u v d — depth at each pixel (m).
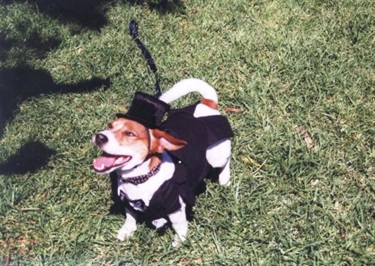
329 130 2.34
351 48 2.75
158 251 1.92
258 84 2.55
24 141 2.33
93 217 2.03
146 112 1.66
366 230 1.95
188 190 1.78
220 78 2.58
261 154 2.23
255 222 1.99
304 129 2.36
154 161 1.69
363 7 3.02
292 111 2.41
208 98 1.99
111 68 2.68
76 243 1.93
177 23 2.97
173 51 2.77
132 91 2.55
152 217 1.79
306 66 2.63
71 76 2.66
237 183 2.10
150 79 2.59
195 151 1.83
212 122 1.94
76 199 2.10
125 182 1.71
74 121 2.41
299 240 1.94
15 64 2.76
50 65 2.76
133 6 3.11
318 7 3.04
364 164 2.18
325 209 2.01
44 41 2.91
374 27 2.88
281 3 3.07
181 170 1.75
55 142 2.32
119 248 1.93
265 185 2.12
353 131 2.31
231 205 2.04
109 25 2.98
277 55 2.70
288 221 1.99
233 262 1.86
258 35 2.84
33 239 1.97
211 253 1.91
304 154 2.20
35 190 2.13
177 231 1.90
